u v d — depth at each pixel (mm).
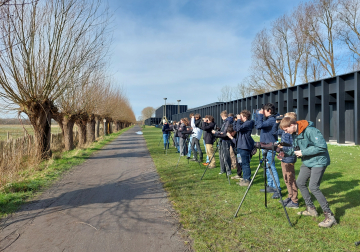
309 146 3629
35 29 8656
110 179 7016
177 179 6566
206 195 5105
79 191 5816
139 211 4367
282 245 3051
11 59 8344
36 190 5918
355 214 3850
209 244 3104
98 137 28250
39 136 9805
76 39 9781
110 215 4219
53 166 8875
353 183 5449
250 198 4832
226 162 6289
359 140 13586
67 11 9227
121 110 37562
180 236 3375
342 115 14555
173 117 67625
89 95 15031
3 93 8812
